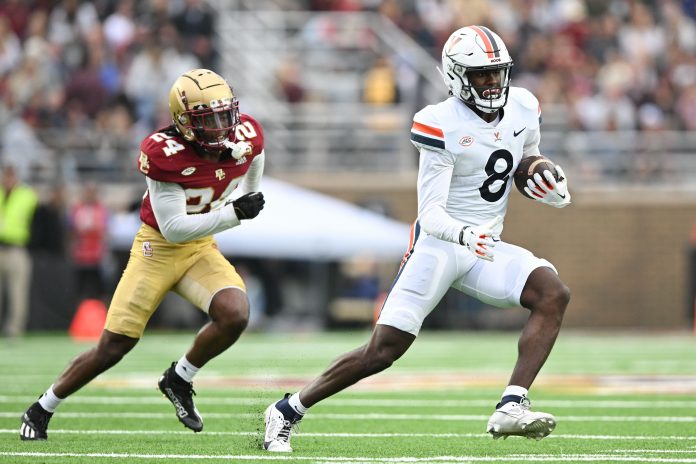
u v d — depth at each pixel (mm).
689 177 61781
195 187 18125
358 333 53406
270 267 55375
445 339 50875
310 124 60938
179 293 18844
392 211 58219
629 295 58969
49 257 50438
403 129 60656
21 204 43750
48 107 58094
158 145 17859
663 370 33500
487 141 17062
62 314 50469
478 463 15734
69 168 56688
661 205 59062
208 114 17609
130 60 59875
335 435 19375
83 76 58406
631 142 61406
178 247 18500
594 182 60719
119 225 51188
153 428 20266
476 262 17203
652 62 67250
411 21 65812
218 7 66562
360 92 63688
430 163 16969
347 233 50281
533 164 17422
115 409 23266
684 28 69500
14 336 44625
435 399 25516
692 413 22484
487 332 56969
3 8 61938
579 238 58844
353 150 60594
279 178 58500
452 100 17203
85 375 18391
